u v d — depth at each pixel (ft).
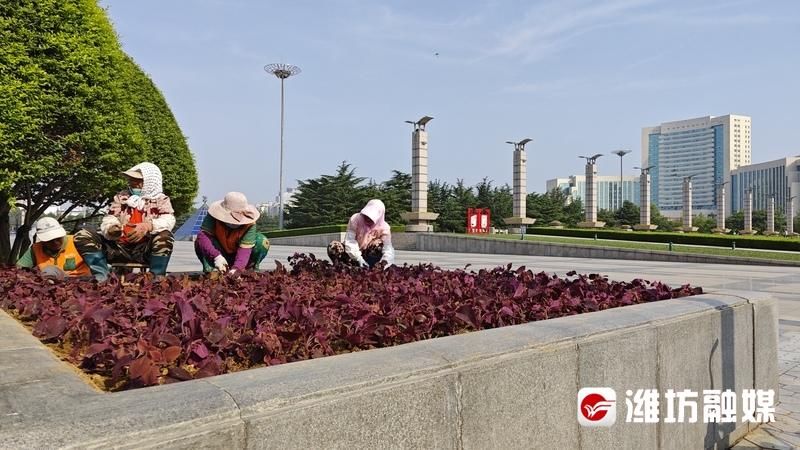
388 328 9.18
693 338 11.30
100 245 16.39
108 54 24.57
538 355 7.98
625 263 67.56
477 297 12.71
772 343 14.40
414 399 6.39
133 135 25.34
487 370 7.25
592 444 8.87
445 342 7.71
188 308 8.87
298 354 7.82
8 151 20.51
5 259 25.71
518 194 122.93
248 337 7.90
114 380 6.73
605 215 203.51
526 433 7.75
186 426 4.77
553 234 117.60
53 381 5.78
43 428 4.38
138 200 16.72
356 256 20.08
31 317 11.02
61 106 22.04
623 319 10.03
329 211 163.53
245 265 18.01
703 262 70.59
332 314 10.10
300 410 5.42
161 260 16.80
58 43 21.93
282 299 11.43
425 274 17.84
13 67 20.75
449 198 168.14
